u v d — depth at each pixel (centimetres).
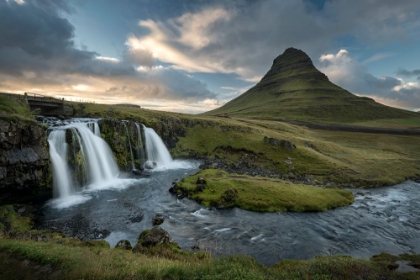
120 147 6297
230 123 11169
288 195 4341
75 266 1352
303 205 4072
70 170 4650
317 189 4912
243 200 4072
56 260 1451
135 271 1309
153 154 7525
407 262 2212
